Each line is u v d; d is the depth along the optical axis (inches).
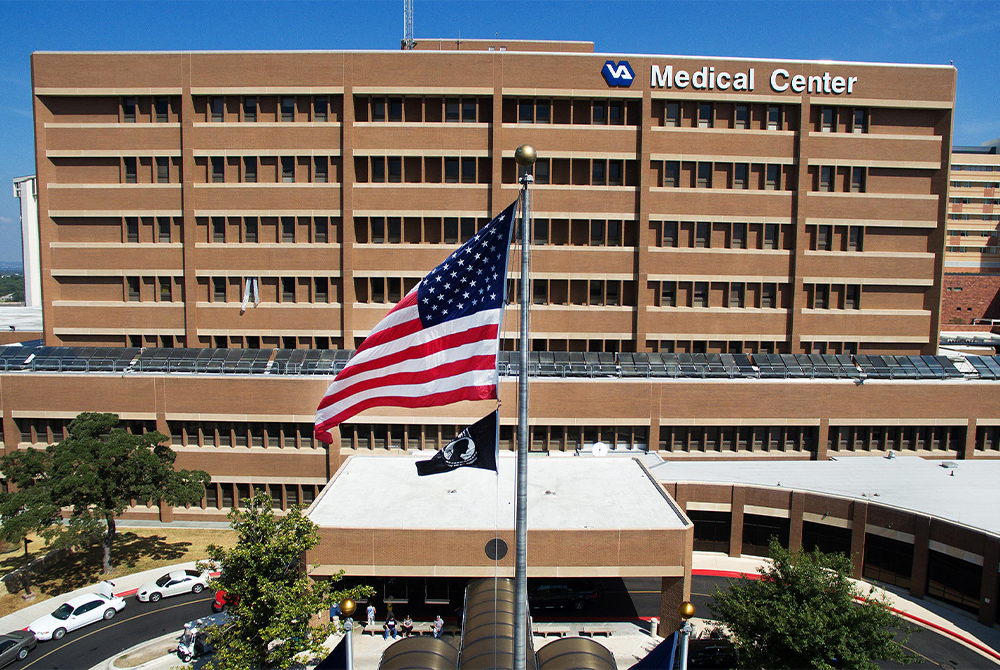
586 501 1304.1
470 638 882.1
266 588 880.3
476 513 1230.9
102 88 1771.7
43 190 1803.6
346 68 1744.6
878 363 1815.9
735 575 1422.2
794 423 1727.4
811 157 1820.9
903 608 1285.7
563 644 858.8
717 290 1850.4
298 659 943.7
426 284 636.1
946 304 3695.9
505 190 1768.0
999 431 1786.4
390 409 1643.7
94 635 1163.9
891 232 1877.5
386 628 1169.4
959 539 1263.5
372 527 1159.0
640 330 1813.5
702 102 1809.8
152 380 1644.9
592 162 1801.2
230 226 1801.2
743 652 931.3
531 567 1170.6
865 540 1405.0
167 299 1833.2
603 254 1798.7
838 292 1875.0
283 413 1646.2
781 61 1787.6
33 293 3361.2
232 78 1759.4
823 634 871.7
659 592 1354.6
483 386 599.5
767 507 1488.7
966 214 4242.1
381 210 1776.6
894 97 1823.3
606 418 1688.0
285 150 1777.8
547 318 1807.3
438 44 2107.5
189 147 1775.3
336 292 1811.0
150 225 1822.1
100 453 1315.2
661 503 1299.2
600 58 1755.7
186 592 1317.7
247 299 1802.4
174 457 1492.4
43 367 1706.4
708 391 1704.0
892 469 1635.1
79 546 1494.8
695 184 1824.6
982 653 1131.9
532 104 1800.0
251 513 973.8
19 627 1184.2
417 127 1763.0
